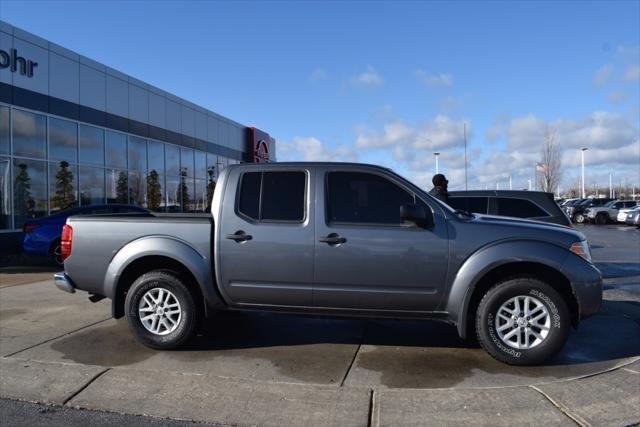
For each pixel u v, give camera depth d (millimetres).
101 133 18906
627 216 30891
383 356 5340
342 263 5156
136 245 5512
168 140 23516
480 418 3918
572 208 36375
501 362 5098
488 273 5117
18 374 4824
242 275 5344
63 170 16984
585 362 5117
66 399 4328
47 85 16312
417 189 5254
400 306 5160
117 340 5910
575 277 4914
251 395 4340
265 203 5395
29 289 9180
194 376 4734
